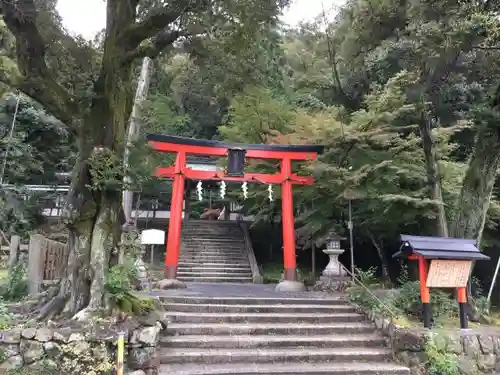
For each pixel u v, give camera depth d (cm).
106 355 549
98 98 659
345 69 1670
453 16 916
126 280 643
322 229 1438
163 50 772
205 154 1300
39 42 634
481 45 951
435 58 983
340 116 1386
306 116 1326
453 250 746
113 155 635
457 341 684
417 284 864
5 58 751
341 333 775
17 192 1430
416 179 1230
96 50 746
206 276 1573
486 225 1220
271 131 1448
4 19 625
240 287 1241
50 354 546
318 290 1162
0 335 553
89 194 642
